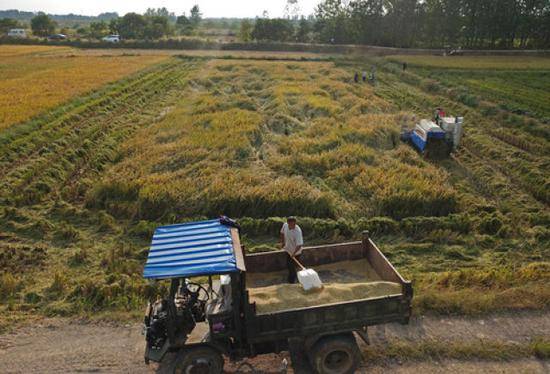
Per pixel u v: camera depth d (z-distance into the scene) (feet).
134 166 66.03
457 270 41.52
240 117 91.86
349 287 28.02
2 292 36.83
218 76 154.40
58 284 37.58
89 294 36.40
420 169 64.90
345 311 26.07
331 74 158.71
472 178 66.74
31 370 28.02
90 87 123.44
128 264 41.37
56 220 51.75
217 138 77.05
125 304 35.29
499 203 57.72
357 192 57.88
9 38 296.51
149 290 36.63
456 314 33.24
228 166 65.77
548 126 86.43
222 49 276.00
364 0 281.74
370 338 30.71
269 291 27.96
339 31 295.48
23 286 38.29
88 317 33.58
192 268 24.18
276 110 100.32
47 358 29.09
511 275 38.47
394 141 81.66
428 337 30.81
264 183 58.39
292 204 53.11
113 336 31.30
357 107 101.86
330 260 33.53
